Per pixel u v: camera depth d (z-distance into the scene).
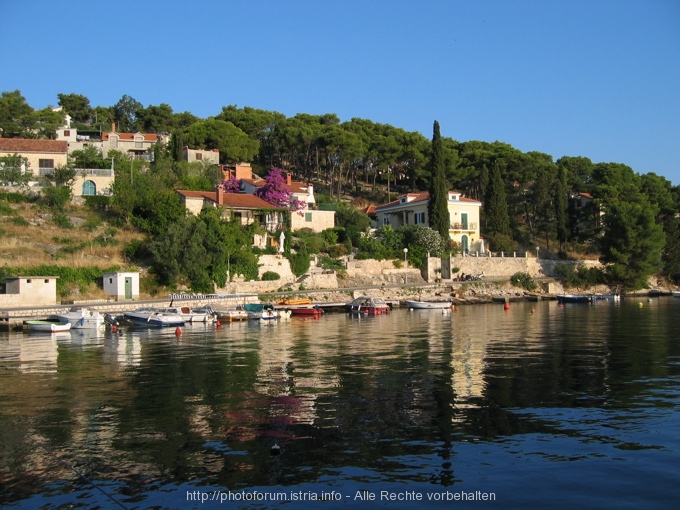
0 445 19.05
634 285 97.62
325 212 93.88
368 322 58.81
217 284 71.62
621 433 19.62
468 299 83.25
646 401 23.62
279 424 20.97
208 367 32.44
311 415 22.09
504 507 14.49
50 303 60.47
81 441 19.36
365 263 85.56
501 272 95.75
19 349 40.72
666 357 34.09
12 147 89.38
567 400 23.94
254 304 64.38
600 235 107.69
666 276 109.38
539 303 84.56
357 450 18.28
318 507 14.58
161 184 88.75
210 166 107.00
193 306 63.06
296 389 26.45
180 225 69.94
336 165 133.62
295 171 135.25
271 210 85.06
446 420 21.28
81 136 124.69
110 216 82.06
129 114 174.00
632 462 17.09
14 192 81.12
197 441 19.22
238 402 24.14
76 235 75.00
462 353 36.41
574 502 14.68
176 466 17.14
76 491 15.56
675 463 16.98
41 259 66.62
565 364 32.03
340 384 27.42
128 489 15.64
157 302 62.69
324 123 146.12
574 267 101.06
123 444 19.00
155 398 25.05
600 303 84.06
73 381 28.91
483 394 25.14
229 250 71.69
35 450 18.55
